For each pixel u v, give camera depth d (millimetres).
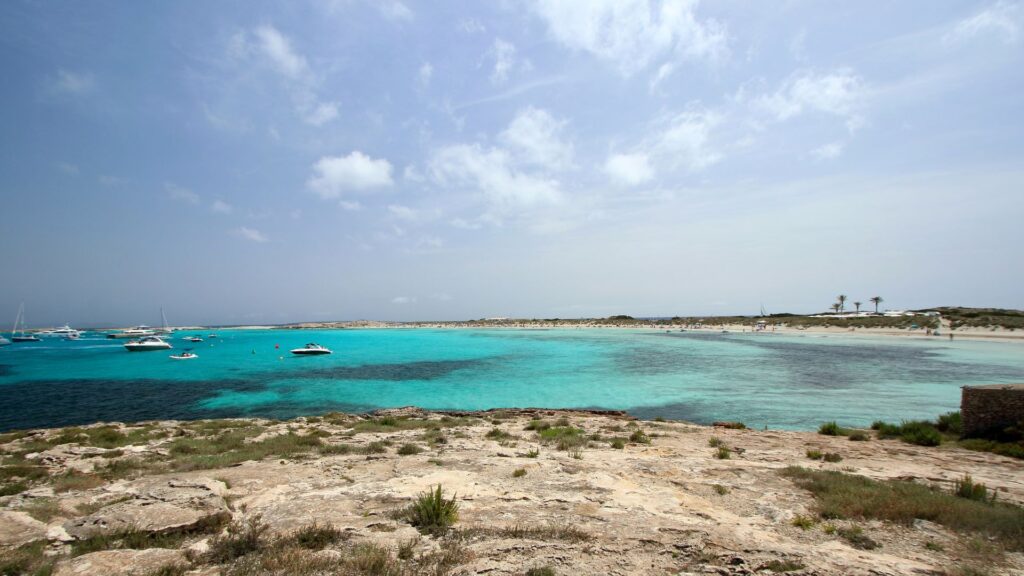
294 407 33500
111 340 149375
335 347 88750
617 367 53188
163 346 90500
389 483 10523
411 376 48375
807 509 8789
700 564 6285
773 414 29156
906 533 7656
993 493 9719
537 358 64625
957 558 6680
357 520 8062
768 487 10375
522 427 21109
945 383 39281
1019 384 17578
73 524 7750
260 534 7398
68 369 57000
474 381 44656
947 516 8109
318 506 8820
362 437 17922
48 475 12156
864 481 10586
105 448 16078
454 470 11938
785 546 6953
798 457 14266
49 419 30000
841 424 26266
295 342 111812
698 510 8750
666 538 7191
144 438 18312
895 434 19109
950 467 13023
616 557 6500
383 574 5973
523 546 6832
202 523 7844
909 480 11195
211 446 15977
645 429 20297
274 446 15586
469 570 6062
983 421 17156
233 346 99312
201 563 6457
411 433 19203
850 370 47781
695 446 16203
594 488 10219
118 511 8141
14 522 7926
